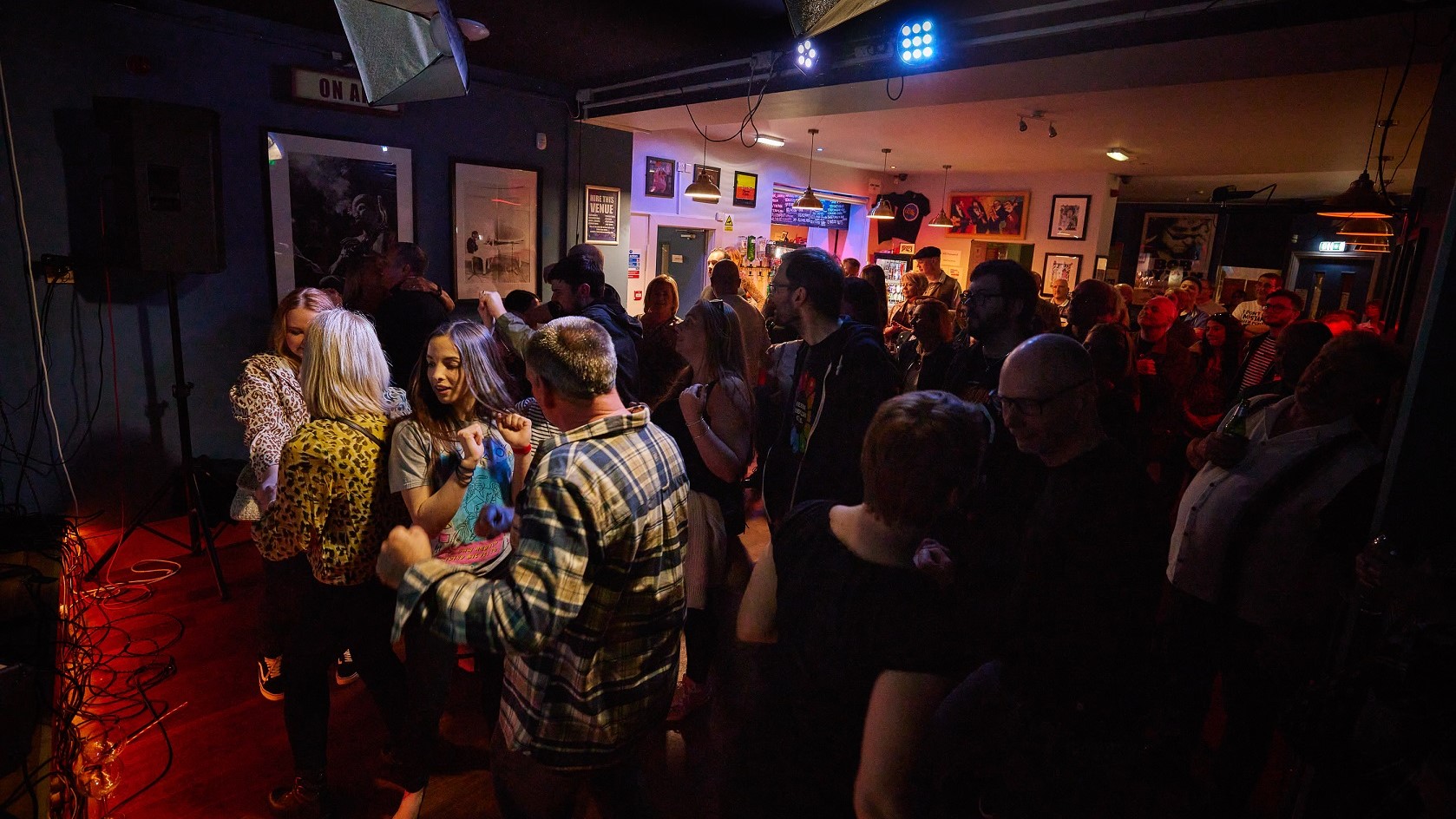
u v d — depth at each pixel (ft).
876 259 35.27
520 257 18.94
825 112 16.74
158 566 11.85
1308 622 5.79
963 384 7.91
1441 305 4.81
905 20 12.22
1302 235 41.55
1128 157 26.14
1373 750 4.36
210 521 13.43
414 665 6.43
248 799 7.19
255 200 14.21
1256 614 6.04
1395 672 4.09
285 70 14.17
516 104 18.20
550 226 19.51
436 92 9.53
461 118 17.17
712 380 7.55
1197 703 6.45
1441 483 4.93
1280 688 6.00
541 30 13.78
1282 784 7.61
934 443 3.33
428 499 5.83
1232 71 10.68
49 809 6.05
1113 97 16.19
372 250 16.06
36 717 6.58
